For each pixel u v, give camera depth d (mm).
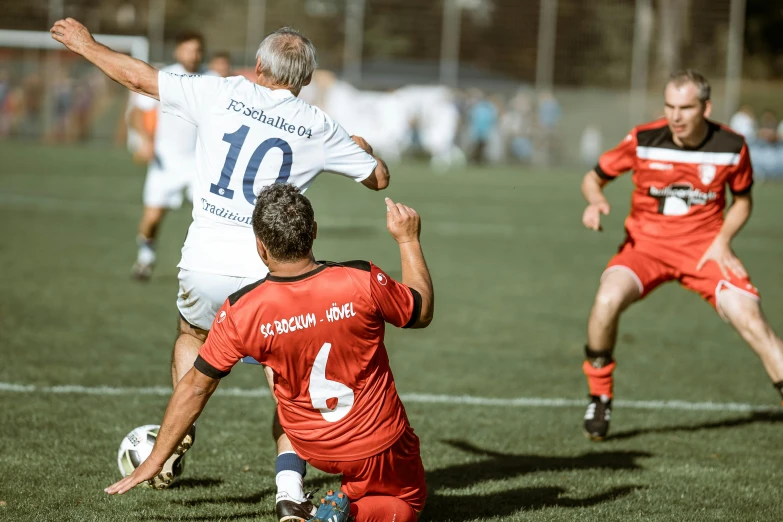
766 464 18750
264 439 19359
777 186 103875
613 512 15656
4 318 29469
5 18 116500
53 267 39344
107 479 16453
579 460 18875
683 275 20922
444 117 115250
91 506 15148
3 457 17344
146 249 37031
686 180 20484
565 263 47562
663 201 20828
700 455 19344
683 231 20750
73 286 35469
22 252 42688
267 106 14734
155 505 15383
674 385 25297
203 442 19016
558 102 121938
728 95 123750
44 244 45469
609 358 20156
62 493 15664
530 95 120562
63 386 22453
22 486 15906
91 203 62906
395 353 27766
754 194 92250
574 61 123438
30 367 24000
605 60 123375
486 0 122375
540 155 120750
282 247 12250
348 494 13422
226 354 12469
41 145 111250
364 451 12891
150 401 21609
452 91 119250
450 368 26125
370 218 63156
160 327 29516
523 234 58625
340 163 15117
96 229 51781
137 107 35906
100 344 26906
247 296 12406
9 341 26594
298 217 12289
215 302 15148
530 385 24641
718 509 15930
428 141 116250
